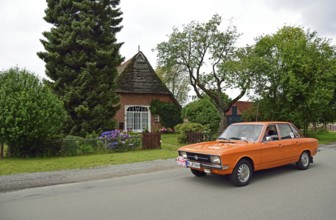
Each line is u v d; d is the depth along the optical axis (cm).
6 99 1090
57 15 1641
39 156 1194
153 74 2705
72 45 1599
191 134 1678
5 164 1005
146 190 650
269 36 1978
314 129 3083
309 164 902
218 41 2211
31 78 1212
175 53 2202
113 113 1755
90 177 816
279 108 1934
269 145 743
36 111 1115
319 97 1738
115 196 604
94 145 1300
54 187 707
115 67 1773
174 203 542
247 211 484
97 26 1703
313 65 1764
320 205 509
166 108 2616
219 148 678
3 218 480
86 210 512
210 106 2170
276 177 756
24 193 649
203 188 656
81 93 1593
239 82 1892
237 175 661
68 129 1566
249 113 2231
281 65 1834
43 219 471
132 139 1399
